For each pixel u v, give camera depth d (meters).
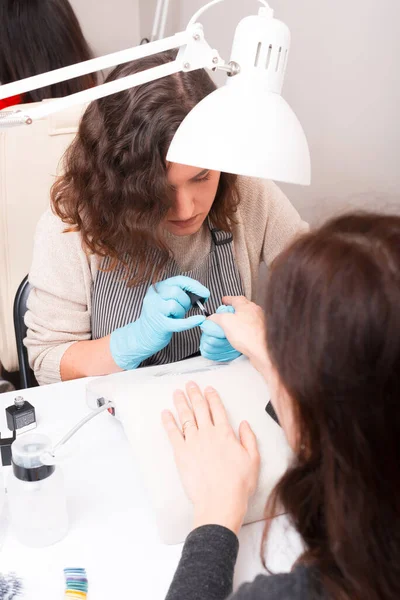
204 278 1.21
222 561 0.59
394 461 0.43
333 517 0.46
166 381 0.85
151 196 0.92
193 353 1.18
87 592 0.65
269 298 0.46
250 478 0.70
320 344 0.42
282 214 1.28
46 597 0.64
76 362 1.09
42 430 0.88
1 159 1.28
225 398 0.81
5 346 1.43
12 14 1.49
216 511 0.65
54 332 1.15
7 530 0.72
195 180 0.94
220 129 0.60
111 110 0.89
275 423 0.78
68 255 1.12
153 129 0.86
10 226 1.34
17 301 1.22
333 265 0.42
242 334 0.89
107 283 1.13
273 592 0.47
